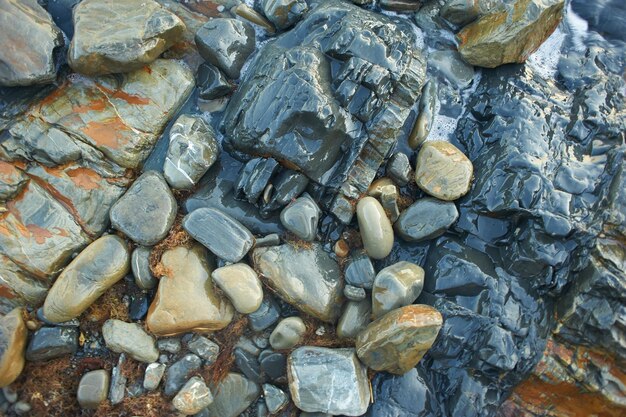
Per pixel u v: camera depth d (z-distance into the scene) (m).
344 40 1.04
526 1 1.11
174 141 1.03
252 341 1.04
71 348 1.02
